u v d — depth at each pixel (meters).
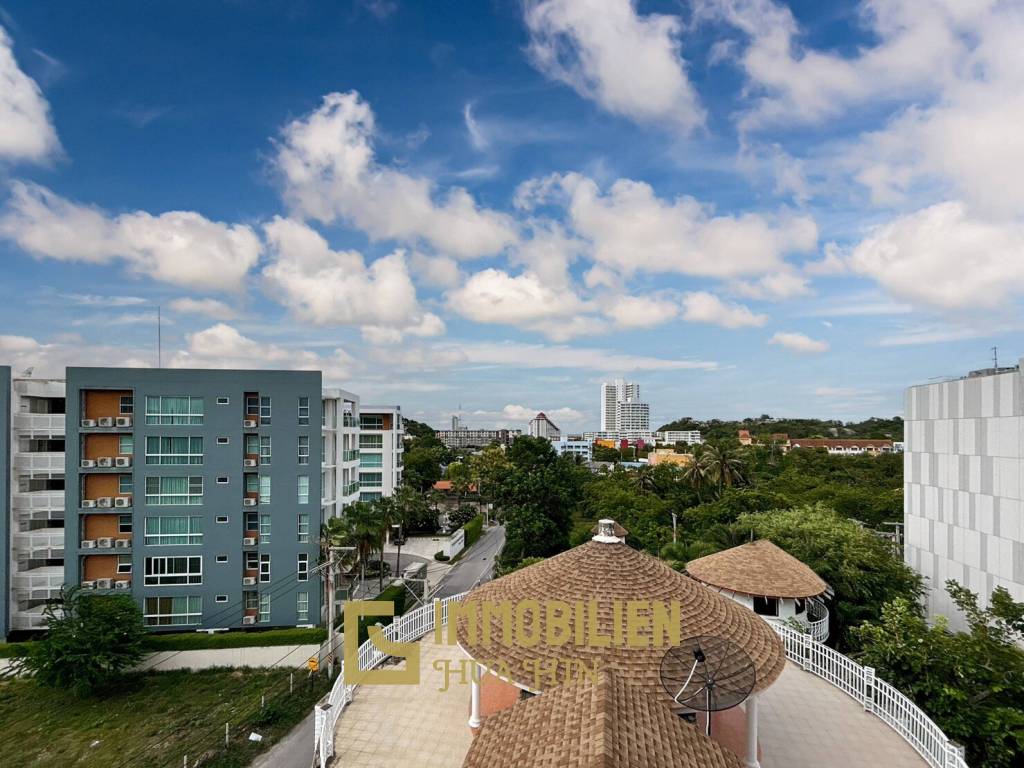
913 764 13.51
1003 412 26.59
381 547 43.28
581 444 185.88
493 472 79.81
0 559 35.72
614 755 8.24
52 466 37.47
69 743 26.95
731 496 51.31
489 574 54.47
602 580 14.13
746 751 13.01
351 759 13.45
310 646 35.00
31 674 31.20
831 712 15.76
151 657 33.94
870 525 53.41
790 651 19.34
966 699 15.09
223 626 37.19
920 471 33.44
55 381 38.72
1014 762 14.80
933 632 16.72
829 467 82.56
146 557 36.59
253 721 28.56
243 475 37.88
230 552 37.34
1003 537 26.52
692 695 11.45
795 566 23.73
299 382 38.66
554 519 53.97
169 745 26.69
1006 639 17.94
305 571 38.50
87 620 31.58
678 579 14.95
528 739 9.64
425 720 15.01
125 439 37.84
